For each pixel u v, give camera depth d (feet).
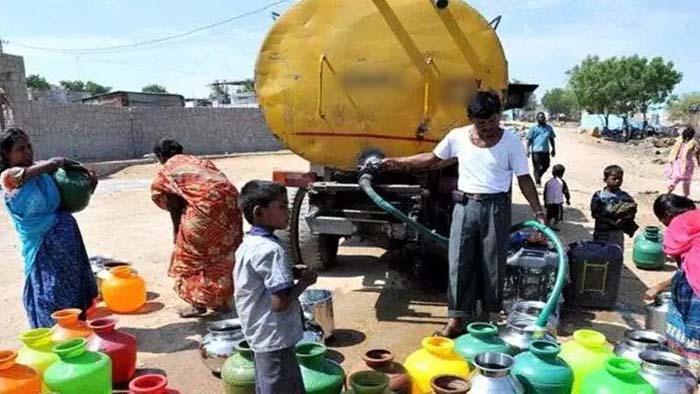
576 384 12.42
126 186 53.93
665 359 11.75
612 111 224.33
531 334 13.41
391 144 20.59
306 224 22.93
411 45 19.84
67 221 15.71
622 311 19.85
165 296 21.26
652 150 127.75
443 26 19.72
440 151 16.51
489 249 15.84
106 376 11.96
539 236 19.27
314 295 17.19
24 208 15.05
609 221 20.90
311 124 20.98
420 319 19.08
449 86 19.90
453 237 16.20
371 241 23.41
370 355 12.53
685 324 13.76
